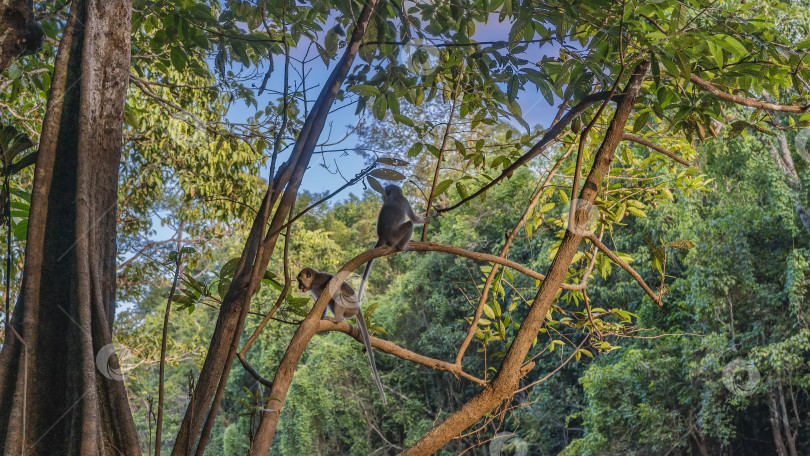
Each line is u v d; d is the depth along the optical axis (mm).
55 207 2611
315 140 3176
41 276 2518
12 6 2809
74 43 2844
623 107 3191
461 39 3660
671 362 14961
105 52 2836
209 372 2904
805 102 3822
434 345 22594
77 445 2332
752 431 17172
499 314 4066
